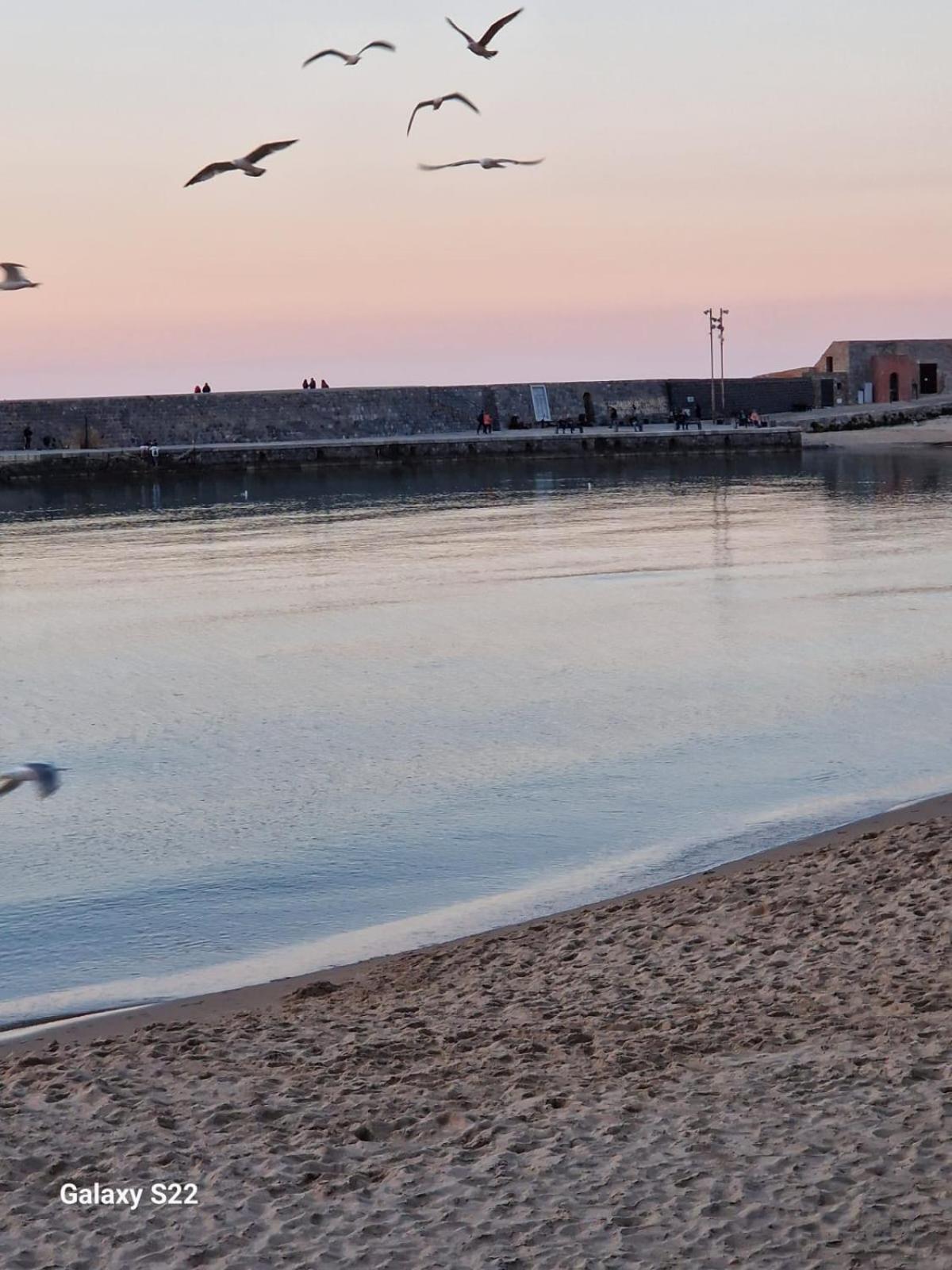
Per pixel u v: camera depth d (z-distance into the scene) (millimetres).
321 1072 11719
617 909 16516
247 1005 14141
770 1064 11031
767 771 24391
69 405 115312
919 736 26562
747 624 40906
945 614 41344
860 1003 12328
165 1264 8633
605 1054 11672
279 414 124062
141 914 18203
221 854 20734
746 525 70062
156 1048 12547
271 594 50469
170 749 27531
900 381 151750
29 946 17094
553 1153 9719
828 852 17859
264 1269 8500
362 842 21094
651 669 34344
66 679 35500
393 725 29047
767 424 136875
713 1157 9422
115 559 62000
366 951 16344
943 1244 8164
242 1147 10188
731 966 13797
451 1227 8812
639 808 22375
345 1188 9438
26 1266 8695
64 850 21078
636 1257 8289
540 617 43562
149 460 111312
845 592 46750
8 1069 12188
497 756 26203
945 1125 9562
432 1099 10906
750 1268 8086
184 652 38938
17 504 90750
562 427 131000
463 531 70875
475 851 20469
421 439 120688
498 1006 13312
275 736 28438
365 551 63188
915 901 15047
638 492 91188
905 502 79750
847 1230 8375
